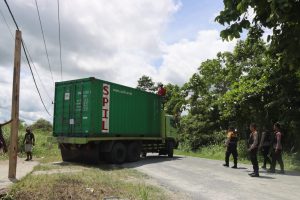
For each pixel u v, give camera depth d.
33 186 10.24
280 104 21.53
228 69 33.00
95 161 18.55
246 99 23.69
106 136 18.98
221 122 37.41
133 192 10.52
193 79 40.44
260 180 13.81
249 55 31.34
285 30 5.65
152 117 23.23
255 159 14.91
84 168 16.41
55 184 10.68
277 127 16.80
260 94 23.25
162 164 19.58
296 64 5.89
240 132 27.67
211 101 38.19
